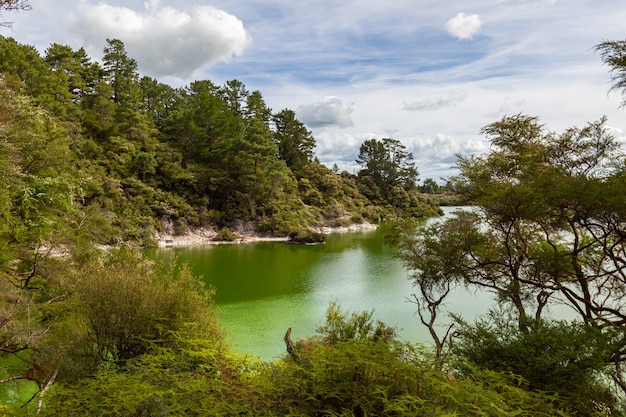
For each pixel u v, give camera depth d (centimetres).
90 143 4688
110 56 6081
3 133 1083
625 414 550
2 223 999
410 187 9531
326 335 1144
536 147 1153
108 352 847
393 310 2094
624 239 859
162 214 4894
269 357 1425
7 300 993
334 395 298
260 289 2628
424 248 1173
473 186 1238
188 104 7219
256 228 5525
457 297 2261
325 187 7338
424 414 270
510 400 336
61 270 1143
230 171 5919
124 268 1056
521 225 1115
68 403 303
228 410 283
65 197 1232
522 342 652
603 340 670
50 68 4909
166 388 314
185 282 1022
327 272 3209
